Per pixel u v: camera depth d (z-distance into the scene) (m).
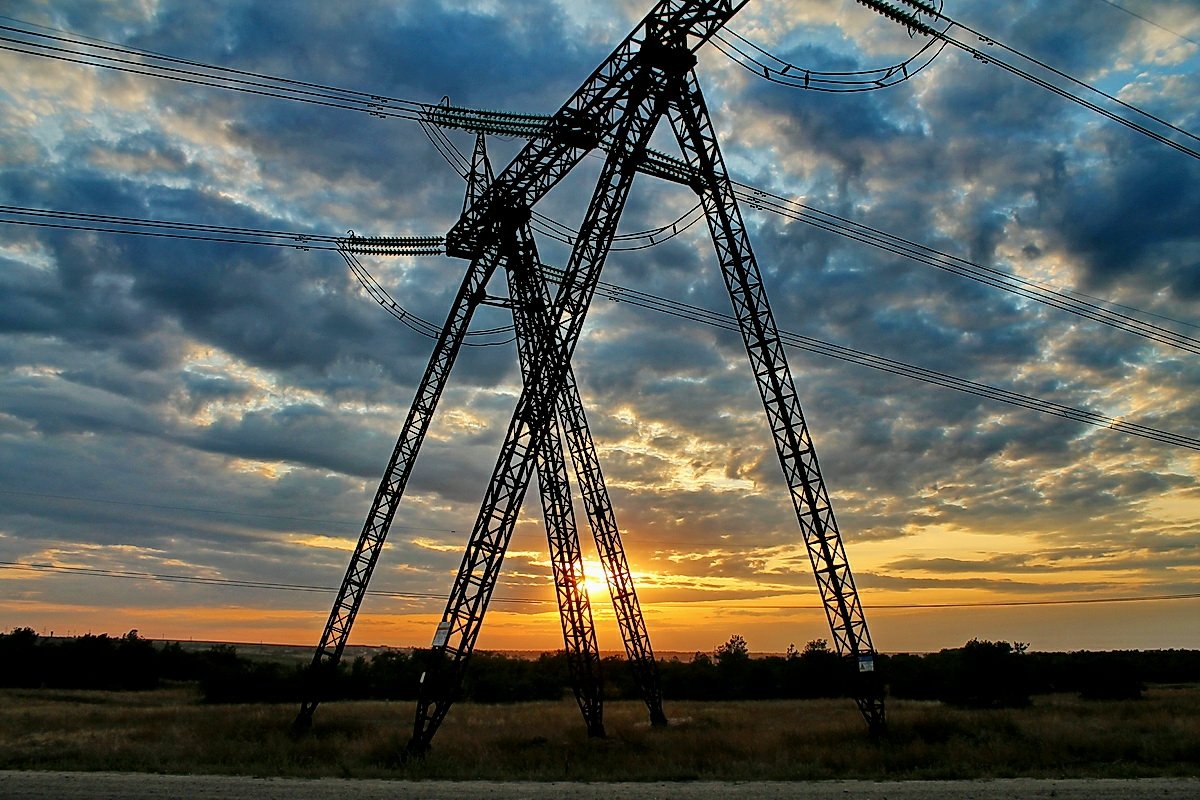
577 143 31.16
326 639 34.72
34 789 19.67
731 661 78.38
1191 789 20.33
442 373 36.22
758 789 20.59
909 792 19.84
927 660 65.75
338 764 25.38
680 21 28.41
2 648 73.06
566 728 35.69
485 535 28.75
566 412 37.97
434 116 34.25
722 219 30.52
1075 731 30.53
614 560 37.94
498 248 35.03
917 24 27.73
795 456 29.03
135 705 56.81
